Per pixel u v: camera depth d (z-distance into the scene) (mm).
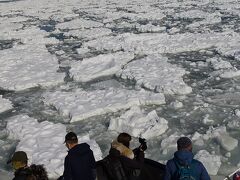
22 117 10875
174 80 13289
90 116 10875
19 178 4039
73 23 29828
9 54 19609
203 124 9961
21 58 18578
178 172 4215
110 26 27516
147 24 26547
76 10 40375
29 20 34750
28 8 45344
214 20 26453
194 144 8711
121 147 5184
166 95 12336
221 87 12875
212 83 13336
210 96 12039
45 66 16750
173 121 10250
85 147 5008
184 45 18969
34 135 9531
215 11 31828
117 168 5020
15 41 24328
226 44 18906
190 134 9359
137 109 10664
